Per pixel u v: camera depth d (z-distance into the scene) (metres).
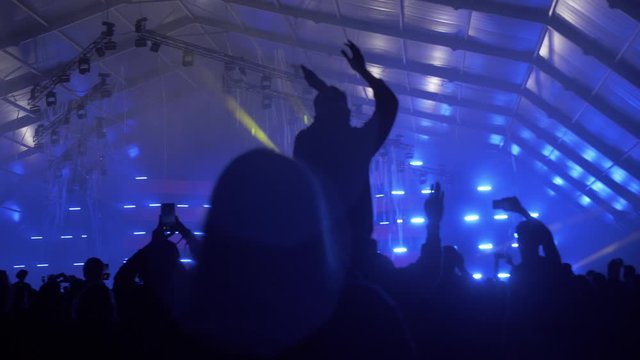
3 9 18.81
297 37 21.98
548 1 14.29
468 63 19.41
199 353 0.91
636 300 5.37
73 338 4.69
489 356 4.46
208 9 22.36
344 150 1.34
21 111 24.38
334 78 24.25
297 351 0.90
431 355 4.09
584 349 3.89
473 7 15.30
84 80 25.11
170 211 3.68
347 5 18.28
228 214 0.90
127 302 3.65
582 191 24.31
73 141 28.52
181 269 3.63
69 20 20.30
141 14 22.22
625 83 15.54
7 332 5.02
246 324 0.89
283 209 0.90
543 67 17.36
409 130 27.69
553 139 21.94
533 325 3.88
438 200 2.86
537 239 3.90
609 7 12.83
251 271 0.89
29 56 21.47
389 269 3.33
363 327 0.97
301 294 0.90
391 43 19.83
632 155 19.00
